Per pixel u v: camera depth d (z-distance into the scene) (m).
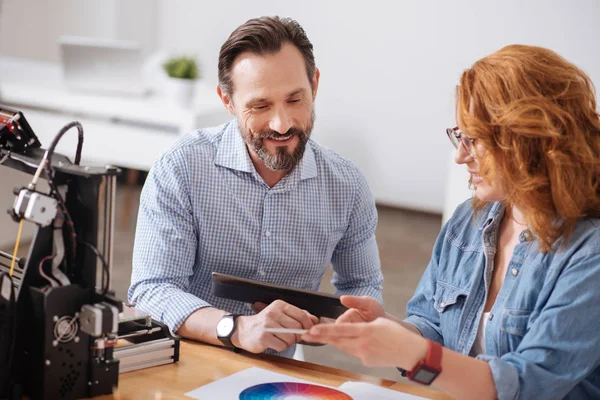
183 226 1.85
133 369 1.47
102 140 4.50
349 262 2.04
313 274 1.98
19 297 1.32
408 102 5.65
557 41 5.21
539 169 1.34
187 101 4.41
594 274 1.34
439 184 5.70
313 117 1.80
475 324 1.58
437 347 1.30
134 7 6.17
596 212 1.39
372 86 5.72
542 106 1.31
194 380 1.44
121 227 4.86
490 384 1.31
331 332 1.30
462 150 1.46
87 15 6.20
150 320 1.52
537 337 1.36
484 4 5.32
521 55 1.36
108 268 1.34
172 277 1.82
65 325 1.30
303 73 1.72
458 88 1.43
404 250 4.88
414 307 1.76
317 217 1.93
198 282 1.94
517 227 1.56
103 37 6.20
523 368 1.33
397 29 5.56
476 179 1.46
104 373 1.35
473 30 5.38
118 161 4.50
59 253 1.33
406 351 1.29
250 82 1.70
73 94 4.45
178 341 1.52
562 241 1.39
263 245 1.90
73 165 1.36
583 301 1.34
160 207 1.84
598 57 5.13
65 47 4.41
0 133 1.48
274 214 1.89
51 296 1.28
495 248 1.59
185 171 1.85
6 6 6.29
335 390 1.42
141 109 4.32
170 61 4.48
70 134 4.55
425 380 1.30
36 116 4.58
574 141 1.32
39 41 6.33
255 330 1.55
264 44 1.69
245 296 1.62
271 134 1.73
